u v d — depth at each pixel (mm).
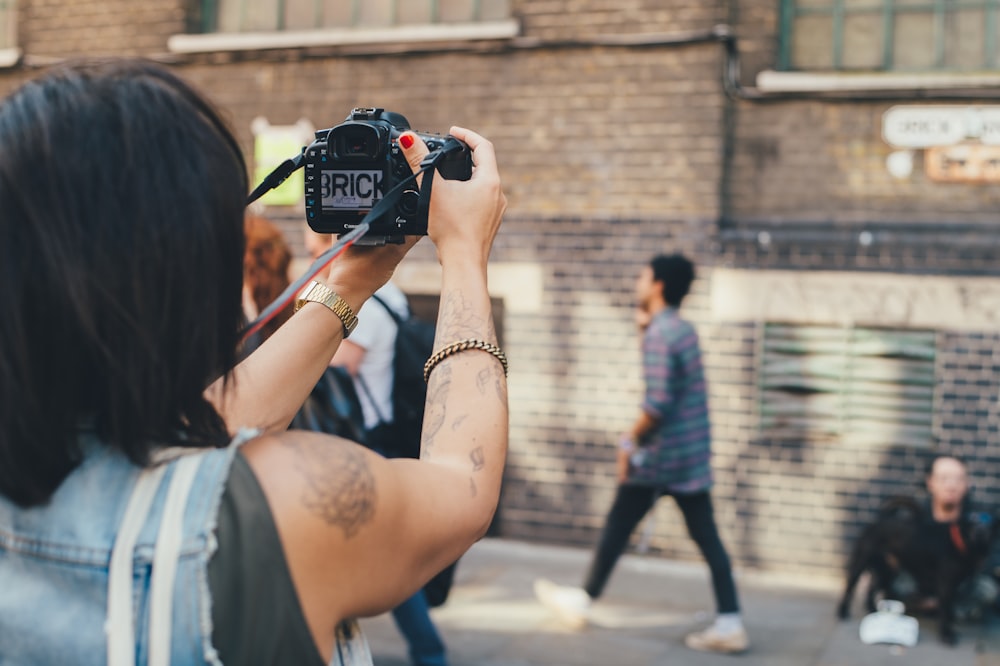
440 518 939
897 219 6203
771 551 6305
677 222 6430
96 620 834
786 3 6508
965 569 5117
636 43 6473
